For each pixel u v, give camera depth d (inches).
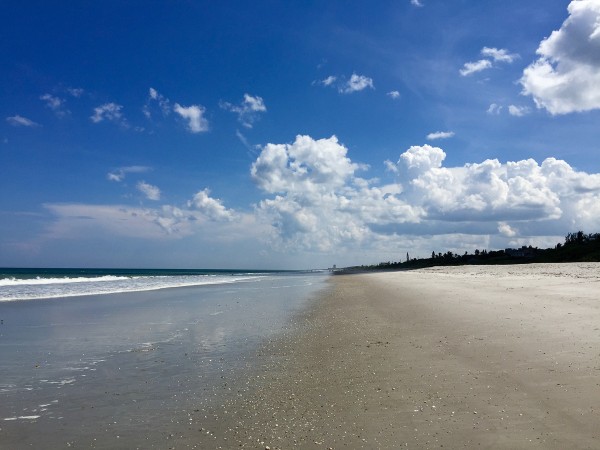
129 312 784.3
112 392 313.9
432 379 313.9
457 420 239.3
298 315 722.8
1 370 375.2
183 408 279.3
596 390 264.5
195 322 653.3
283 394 301.3
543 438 211.0
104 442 230.1
